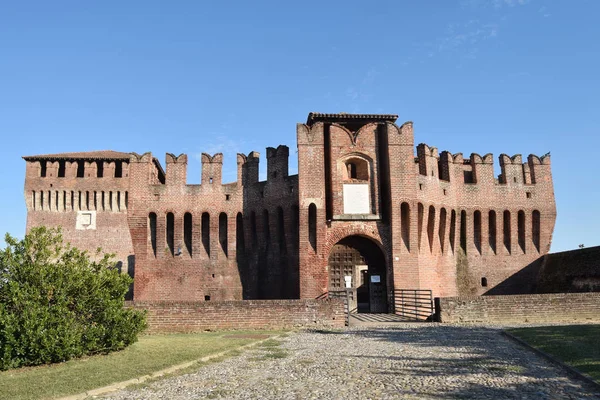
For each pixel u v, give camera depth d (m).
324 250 39.84
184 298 44.47
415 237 40.66
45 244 19.83
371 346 21.88
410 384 13.85
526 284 47.78
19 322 17.38
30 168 71.56
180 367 16.73
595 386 13.05
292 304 31.06
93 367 16.30
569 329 24.84
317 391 13.13
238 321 30.61
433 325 30.94
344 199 40.81
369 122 42.47
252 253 45.03
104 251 69.88
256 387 13.70
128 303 30.28
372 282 41.38
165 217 45.59
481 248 47.47
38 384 13.74
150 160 46.53
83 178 71.56
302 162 40.72
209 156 46.66
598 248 40.53
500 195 48.56
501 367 16.22
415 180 41.19
